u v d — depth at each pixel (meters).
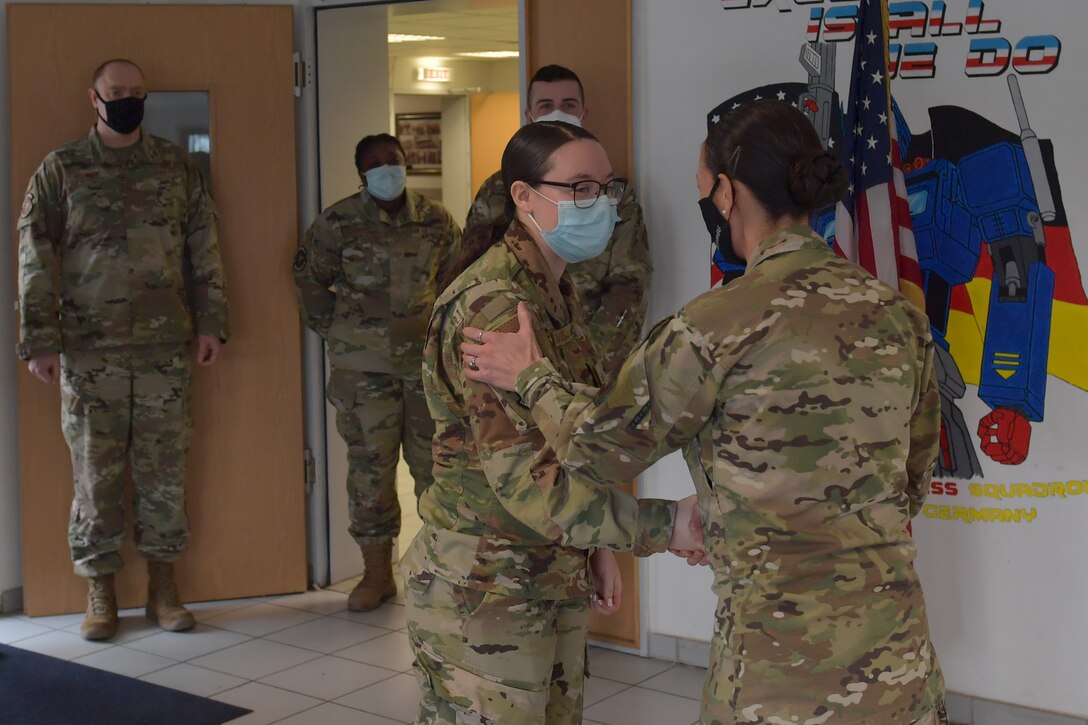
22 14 4.14
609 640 3.86
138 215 4.00
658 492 3.67
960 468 3.11
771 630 1.50
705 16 3.44
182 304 4.11
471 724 1.90
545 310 1.93
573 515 1.72
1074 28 2.89
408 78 10.86
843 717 1.48
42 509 4.24
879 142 2.95
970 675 3.15
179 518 4.13
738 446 1.52
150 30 4.23
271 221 4.34
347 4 4.34
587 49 3.73
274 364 4.39
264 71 4.31
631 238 3.49
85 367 3.97
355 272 4.22
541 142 1.95
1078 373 2.95
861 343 1.51
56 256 4.00
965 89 3.04
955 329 3.09
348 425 4.28
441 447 1.95
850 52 3.22
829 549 1.50
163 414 4.07
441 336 1.93
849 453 1.50
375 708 3.36
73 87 4.18
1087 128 2.90
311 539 4.58
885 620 1.51
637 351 1.58
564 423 1.64
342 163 4.54
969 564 3.12
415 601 1.97
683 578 3.69
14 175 4.19
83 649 3.90
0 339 4.28
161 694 3.48
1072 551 3.00
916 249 3.10
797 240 1.58
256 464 4.41
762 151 1.58
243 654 3.84
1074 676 3.02
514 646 1.88
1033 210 2.98
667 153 3.56
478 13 7.64
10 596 4.36
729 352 1.50
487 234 2.10
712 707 1.57
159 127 4.29
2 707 3.38
